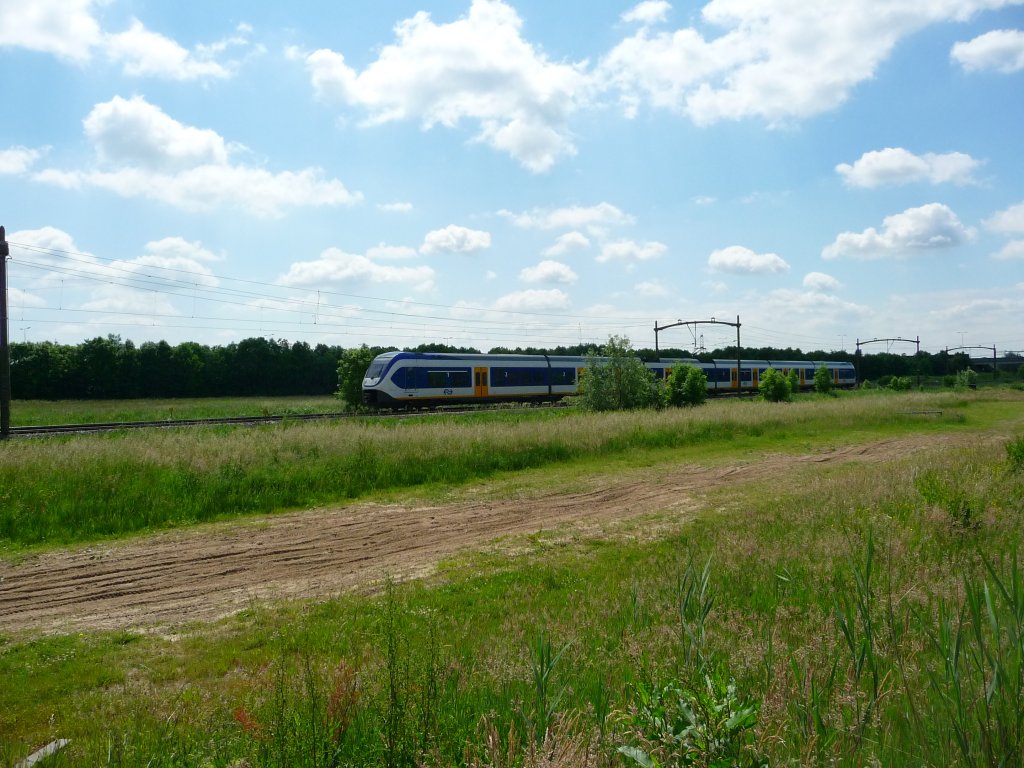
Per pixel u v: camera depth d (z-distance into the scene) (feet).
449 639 18.20
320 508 41.39
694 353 210.79
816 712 9.83
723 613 18.52
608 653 15.72
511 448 57.21
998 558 21.66
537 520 38.19
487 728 10.55
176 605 24.27
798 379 196.54
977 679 10.21
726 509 39.78
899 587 18.21
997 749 8.38
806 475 52.37
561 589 24.23
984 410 128.16
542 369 127.03
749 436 79.92
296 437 53.06
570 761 8.75
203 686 16.76
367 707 11.65
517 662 14.75
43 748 12.81
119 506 36.86
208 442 49.34
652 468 57.21
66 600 24.94
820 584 20.53
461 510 40.96
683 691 8.64
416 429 59.41
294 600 24.45
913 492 34.04
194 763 11.34
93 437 55.11
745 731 8.83
